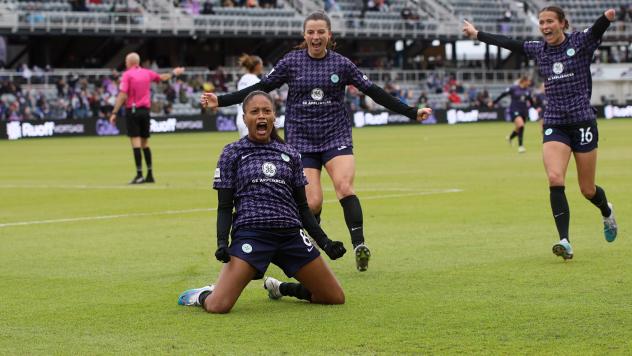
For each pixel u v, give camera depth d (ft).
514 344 24.72
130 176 84.53
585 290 31.53
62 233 47.96
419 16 225.56
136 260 39.34
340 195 35.58
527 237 43.73
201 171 89.56
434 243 42.55
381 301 30.37
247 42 217.56
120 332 26.73
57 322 28.12
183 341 25.58
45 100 174.29
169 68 208.13
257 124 29.01
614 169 80.69
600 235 43.62
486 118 219.20
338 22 211.41
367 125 201.87
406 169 86.74
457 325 26.91
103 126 175.11
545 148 37.76
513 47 38.86
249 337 25.89
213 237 45.78
